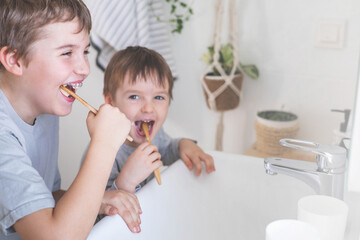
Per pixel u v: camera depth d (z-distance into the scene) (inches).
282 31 66.0
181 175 41.1
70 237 28.4
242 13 67.4
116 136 32.2
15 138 32.1
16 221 28.8
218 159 43.1
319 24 63.7
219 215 42.8
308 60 65.8
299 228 25.6
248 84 70.2
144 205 35.6
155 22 68.6
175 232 39.3
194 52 72.0
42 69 32.1
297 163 33.1
